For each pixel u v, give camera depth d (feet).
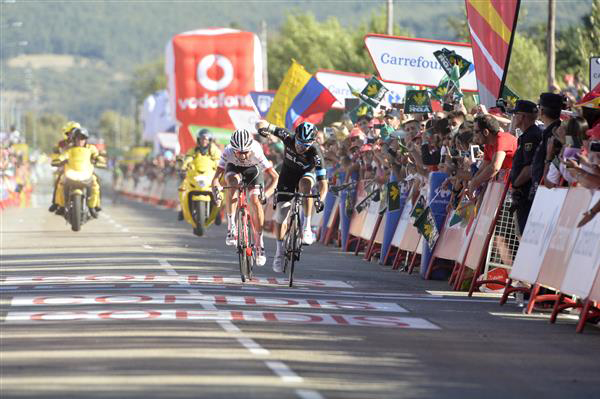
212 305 85.97
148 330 71.92
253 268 122.52
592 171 80.33
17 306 84.53
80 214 184.03
